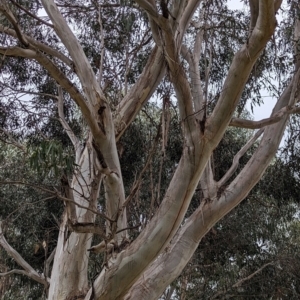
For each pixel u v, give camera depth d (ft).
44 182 25.68
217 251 29.73
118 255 12.43
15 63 27.73
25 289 34.63
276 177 29.37
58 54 20.54
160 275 14.64
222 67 26.27
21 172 28.84
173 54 13.35
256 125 15.84
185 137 13.34
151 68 20.29
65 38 17.12
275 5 12.75
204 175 16.98
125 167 28.73
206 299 29.35
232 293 29.17
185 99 13.25
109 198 14.62
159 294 14.48
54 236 29.78
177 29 15.46
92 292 12.35
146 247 12.44
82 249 17.71
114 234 12.42
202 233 15.98
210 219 16.08
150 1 14.07
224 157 30.45
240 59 12.87
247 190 16.76
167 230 12.73
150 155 13.98
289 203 31.71
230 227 29.91
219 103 13.23
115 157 14.93
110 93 24.62
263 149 17.56
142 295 14.15
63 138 27.78
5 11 13.62
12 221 28.07
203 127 13.25
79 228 12.67
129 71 24.06
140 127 28.50
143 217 21.39
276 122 16.55
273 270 30.14
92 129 14.37
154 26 13.97
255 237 30.48
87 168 18.71
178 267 15.03
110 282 12.18
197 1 17.33
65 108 28.17
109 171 14.42
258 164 17.17
